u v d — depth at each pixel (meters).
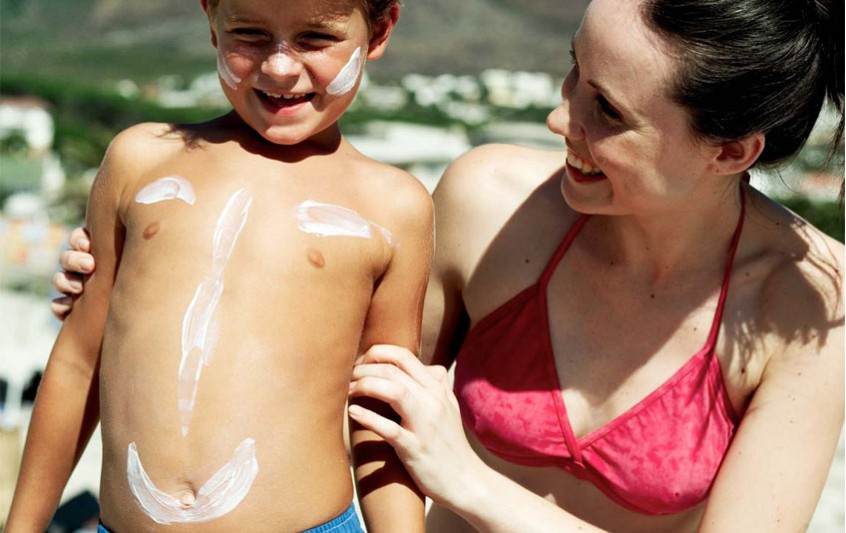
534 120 64.94
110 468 2.15
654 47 2.15
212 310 2.12
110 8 119.06
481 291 2.68
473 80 86.00
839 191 2.54
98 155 41.53
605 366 2.53
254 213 2.19
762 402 2.43
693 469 2.44
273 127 2.21
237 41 2.16
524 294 2.61
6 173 35.09
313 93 2.21
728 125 2.20
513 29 107.81
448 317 2.79
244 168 2.24
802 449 2.38
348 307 2.22
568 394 2.55
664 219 2.42
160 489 2.08
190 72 91.50
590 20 2.23
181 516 2.08
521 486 2.48
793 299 2.45
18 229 19.95
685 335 2.49
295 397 2.13
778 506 2.34
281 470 2.11
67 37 110.69
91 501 7.63
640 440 2.46
